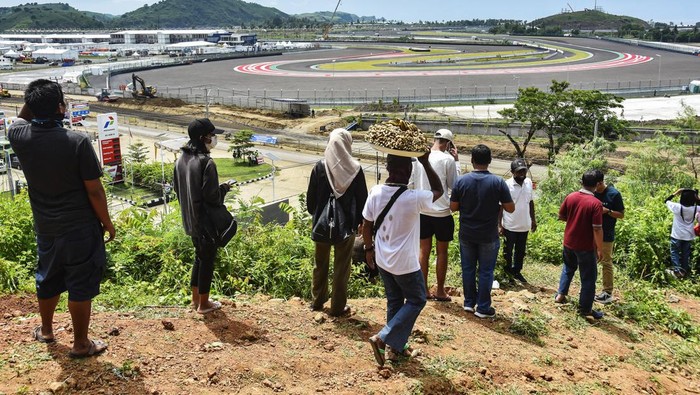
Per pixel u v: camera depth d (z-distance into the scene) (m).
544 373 6.04
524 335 7.06
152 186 43.62
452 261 10.55
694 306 9.77
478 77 115.31
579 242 8.08
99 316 5.77
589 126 46.34
